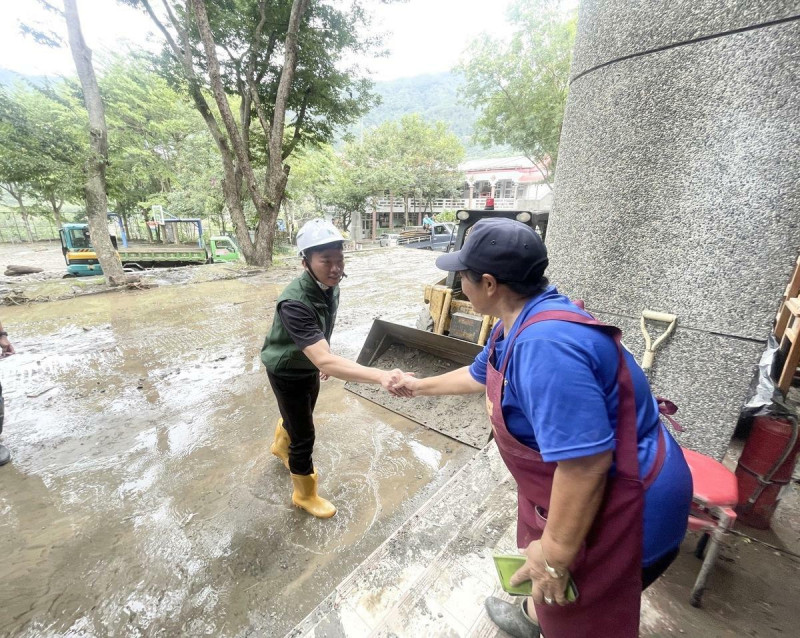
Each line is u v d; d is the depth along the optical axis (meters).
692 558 1.86
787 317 3.33
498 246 1.02
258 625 1.93
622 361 0.97
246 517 2.61
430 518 2.07
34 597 2.08
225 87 14.08
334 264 2.02
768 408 1.99
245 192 19.80
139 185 27.48
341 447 3.39
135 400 4.28
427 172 33.31
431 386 1.66
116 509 2.70
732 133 1.92
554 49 16.22
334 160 32.66
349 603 1.63
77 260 12.81
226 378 4.82
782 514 2.12
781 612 1.59
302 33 12.86
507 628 1.49
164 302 8.70
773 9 1.72
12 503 2.78
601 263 2.46
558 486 0.93
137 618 1.98
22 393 4.45
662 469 1.02
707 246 2.07
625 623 1.04
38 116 17.03
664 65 2.05
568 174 2.63
